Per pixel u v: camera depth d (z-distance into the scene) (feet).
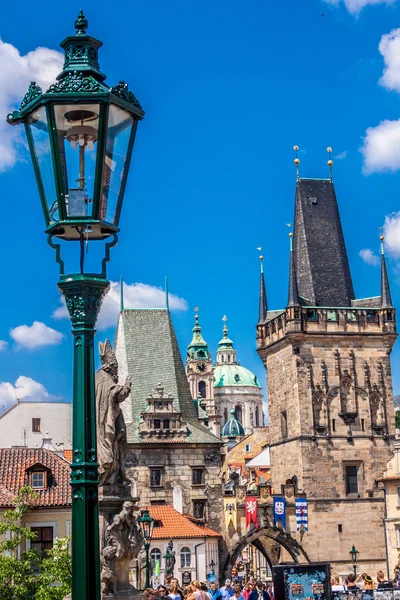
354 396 455.22
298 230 483.92
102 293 50.26
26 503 238.07
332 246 480.64
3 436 456.45
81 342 49.37
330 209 488.44
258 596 145.79
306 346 456.04
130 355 463.42
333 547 437.17
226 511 432.25
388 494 433.89
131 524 96.27
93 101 47.24
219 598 158.20
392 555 429.79
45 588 198.39
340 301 469.98
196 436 438.81
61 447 446.19
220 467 437.99
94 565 47.06
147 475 429.38
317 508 439.63
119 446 98.84
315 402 451.94
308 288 469.57
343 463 447.01
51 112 47.19
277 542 453.17
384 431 454.81
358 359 459.32
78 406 48.65
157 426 435.94
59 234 50.03
